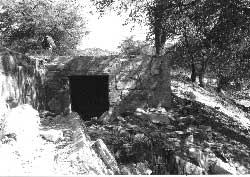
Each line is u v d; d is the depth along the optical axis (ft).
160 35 88.12
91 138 45.47
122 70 62.64
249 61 67.51
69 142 36.42
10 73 48.06
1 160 30.14
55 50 134.21
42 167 29.07
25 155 32.12
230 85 107.65
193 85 95.71
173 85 85.81
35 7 134.72
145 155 42.65
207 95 92.17
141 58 62.95
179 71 111.55
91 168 29.43
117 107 62.03
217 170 41.68
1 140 35.14
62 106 63.21
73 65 63.31
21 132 37.32
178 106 65.21
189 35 79.46
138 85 62.59
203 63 99.04
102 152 34.68
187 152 43.32
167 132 52.16
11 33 135.54
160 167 41.37
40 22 132.36
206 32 66.49
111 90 62.39
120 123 55.57
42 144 36.01
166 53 88.84
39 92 59.93
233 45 65.21
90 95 71.92
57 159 30.99
